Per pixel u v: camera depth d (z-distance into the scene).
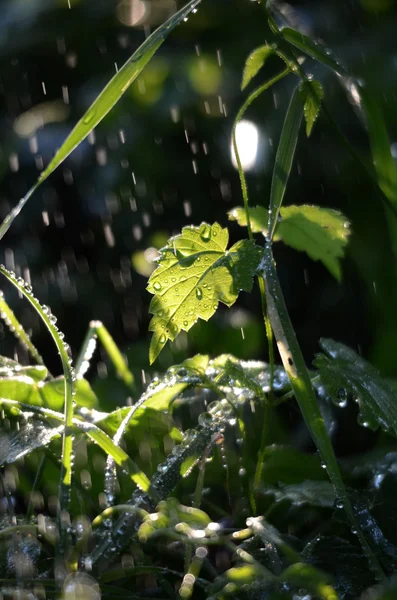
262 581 0.66
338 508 0.71
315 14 1.83
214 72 1.85
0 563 0.70
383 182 0.79
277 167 0.73
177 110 1.80
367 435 0.91
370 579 0.69
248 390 0.75
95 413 0.75
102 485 0.78
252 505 0.74
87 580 0.67
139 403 0.71
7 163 1.83
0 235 0.70
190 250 0.73
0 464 0.69
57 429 0.70
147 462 0.77
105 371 1.11
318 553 0.70
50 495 0.78
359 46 1.64
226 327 1.13
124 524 0.68
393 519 0.72
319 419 0.69
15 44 2.04
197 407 0.84
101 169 1.79
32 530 0.70
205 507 0.78
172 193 1.74
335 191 1.56
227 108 1.78
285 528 0.75
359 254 1.32
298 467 0.79
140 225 1.71
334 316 1.42
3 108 1.99
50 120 1.92
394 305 1.18
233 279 0.72
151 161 1.76
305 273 1.53
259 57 0.75
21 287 0.69
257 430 0.83
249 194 1.65
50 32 2.03
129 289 1.59
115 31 2.04
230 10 1.97
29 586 0.68
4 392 0.76
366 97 0.79
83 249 1.72
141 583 0.73
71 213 1.76
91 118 0.71
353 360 0.74
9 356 1.40
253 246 0.72
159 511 0.68
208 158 1.73
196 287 0.72
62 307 1.56
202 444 0.71
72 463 0.74
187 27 1.98
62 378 0.76
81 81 2.01
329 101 1.64
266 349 1.17
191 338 1.11
